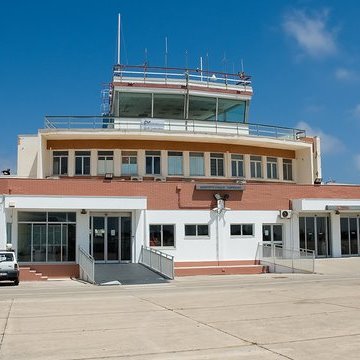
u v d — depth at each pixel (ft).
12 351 31.99
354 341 32.81
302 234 128.26
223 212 120.06
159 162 132.67
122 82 139.95
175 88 142.10
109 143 131.54
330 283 79.10
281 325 39.34
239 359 28.81
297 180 148.56
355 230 133.69
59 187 111.04
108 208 109.29
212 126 141.59
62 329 39.60
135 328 39.55
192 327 39.40
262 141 136.98
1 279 89.30
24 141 140.15
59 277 107.24
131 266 108.06
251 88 148.87
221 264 118.42
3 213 104.12
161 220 115.75
